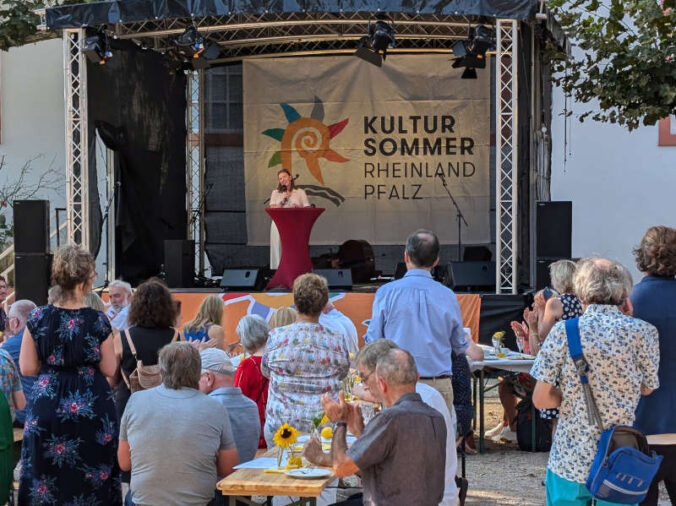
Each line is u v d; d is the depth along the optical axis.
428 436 3.23
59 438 4.57
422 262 5.06
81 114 10.70
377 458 3.21
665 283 4.32
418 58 13.77
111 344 4.73
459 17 11.64
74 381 4.62
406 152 13.89
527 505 6.02
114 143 11.70
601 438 3.73
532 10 9.91
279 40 13.34
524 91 10.85
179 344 4.37
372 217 14.01
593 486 3.69
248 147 14.21
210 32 12.33
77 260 4.66
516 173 10.23
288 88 14.08
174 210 13.67
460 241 13.52
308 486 3.75
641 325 3.83
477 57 10.87
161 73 12.99
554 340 3.83
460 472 6.89
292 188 12.45
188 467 4.20
